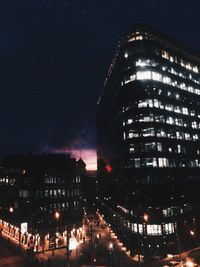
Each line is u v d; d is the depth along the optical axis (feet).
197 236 195.31
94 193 521.24
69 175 260.01
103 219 347.97
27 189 240.94
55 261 156.76
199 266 130.21
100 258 162.81
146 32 214.90
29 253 164.55
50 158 283.18
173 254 162.61
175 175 199.31
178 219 188.03
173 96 219.00
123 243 202.18
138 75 202.59
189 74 244.63
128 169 194.70
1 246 201.46
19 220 241.35
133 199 186.70
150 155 188.03
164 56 222.28
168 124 205.46
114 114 258.37
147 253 167.53
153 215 177.27
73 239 111.96
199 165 227.81
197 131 234.99
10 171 287.28
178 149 209.15
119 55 232.12
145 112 194.29
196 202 210.79
